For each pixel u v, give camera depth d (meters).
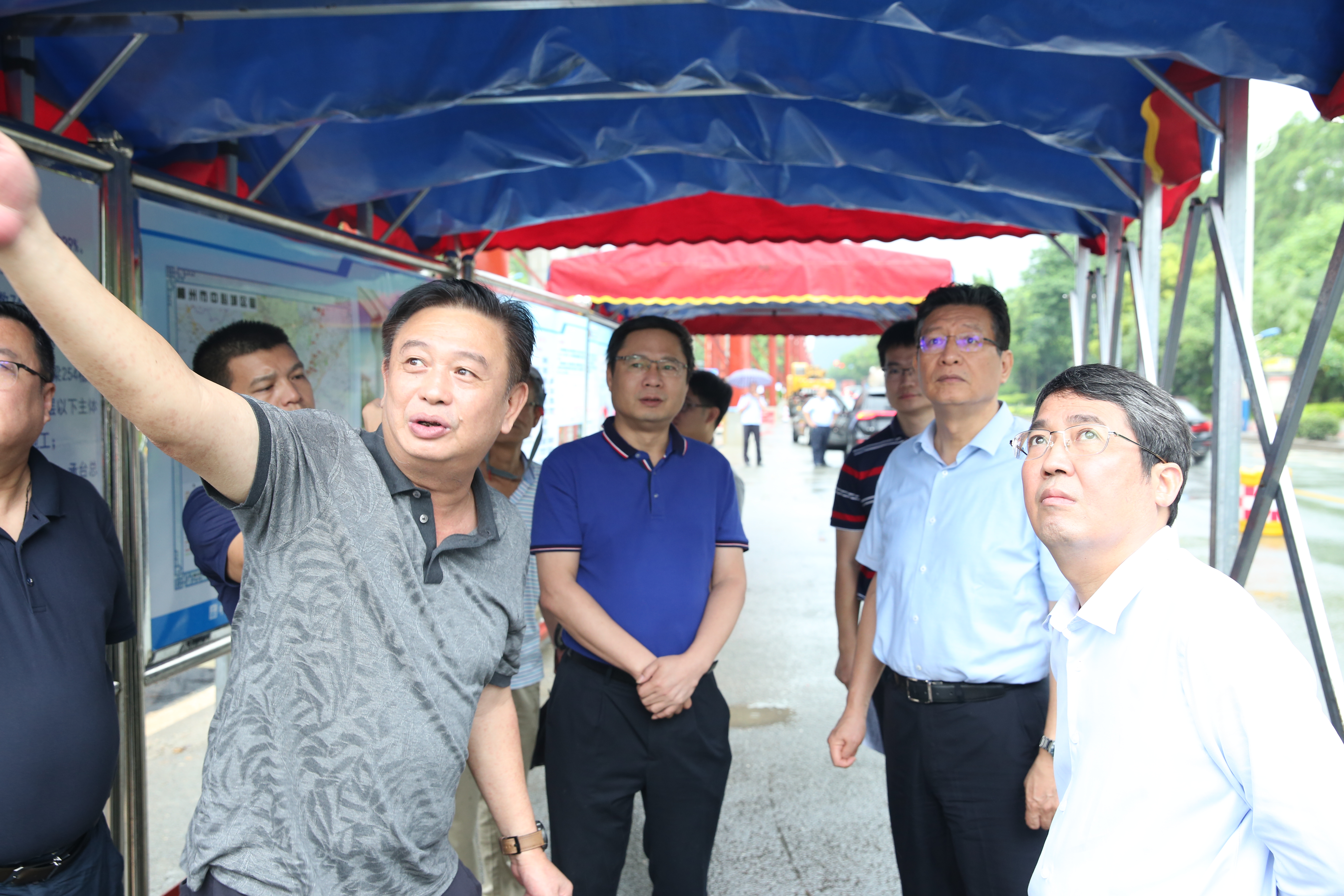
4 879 1.43
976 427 2.16
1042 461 1.27
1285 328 30.20
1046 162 3.21
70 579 1.53
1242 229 2.35
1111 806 1.20
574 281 6.90
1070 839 1.26
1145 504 1.22
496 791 1.66
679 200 4.82
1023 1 1.82
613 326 7.50
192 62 2.14
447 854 1.44
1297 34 1.87
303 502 1.24
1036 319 45.41
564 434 5.95
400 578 1.28
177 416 1.04
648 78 2.32
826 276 6.84
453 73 2.26
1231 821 1.10
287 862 1.22
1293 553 2.22
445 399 1.26
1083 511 1.23
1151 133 2.64
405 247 4.01
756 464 18.70
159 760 3.95
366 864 1.26
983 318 2.12
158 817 3.43
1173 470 1.21
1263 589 7.41
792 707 4.67
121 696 2.06
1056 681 1.42
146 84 2.16
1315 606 2.19
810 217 4.90
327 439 1.29
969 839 2.08
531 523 2.69
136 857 2.09
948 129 3.12
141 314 2.12
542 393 2.85
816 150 3.11
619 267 6.90
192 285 2.40
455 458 1.29
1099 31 1.88
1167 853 1.14
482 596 1.40
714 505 2.49
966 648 2.04
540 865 1.65
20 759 1.41
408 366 1.28
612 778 2.31
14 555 1.46
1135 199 3.19
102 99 2.19
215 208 2.44
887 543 2.33
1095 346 40.69
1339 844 0.97
